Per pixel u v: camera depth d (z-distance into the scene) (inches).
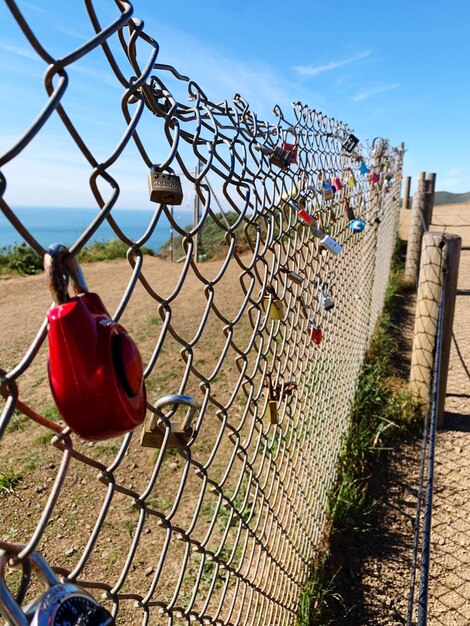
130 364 24.1
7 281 371.6
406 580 101.7
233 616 86.3
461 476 134.6
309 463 94.1
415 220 345.4
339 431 127.4
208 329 223.1
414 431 155.3
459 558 107.2
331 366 111.0
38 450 130.1
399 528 115.6
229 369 182.9
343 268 119.2
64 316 22.2
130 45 30.9
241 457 58.4
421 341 158.6
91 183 26.9
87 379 22.6
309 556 97.7
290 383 72.1
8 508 109.8
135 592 90.5
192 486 120.5
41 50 22.1
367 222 162.7
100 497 114.3
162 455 39.3
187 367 42.7
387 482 132.0
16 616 21.9
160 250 475.8
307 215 75.6
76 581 30.4
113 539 103.0
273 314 63.3
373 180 161.8
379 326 241.9
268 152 58.4
